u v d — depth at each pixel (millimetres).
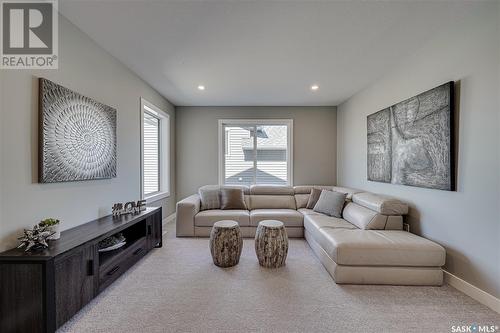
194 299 1922
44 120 1759
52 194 1877
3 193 1518
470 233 1946
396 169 2863
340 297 1952
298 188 4387
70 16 1963
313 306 1828
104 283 1966
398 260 2121
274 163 4977
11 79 1580
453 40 2086
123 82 2895
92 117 2293
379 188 3318
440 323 1638
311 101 4539
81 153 2148
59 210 1949
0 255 1443
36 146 1736
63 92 1937
